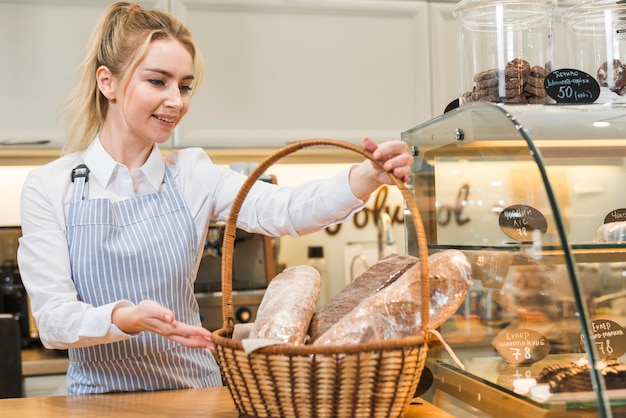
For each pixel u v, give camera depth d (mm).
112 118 1410
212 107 2500
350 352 834
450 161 1138
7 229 2664
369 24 2600
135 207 1399
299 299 979
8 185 2740
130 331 1125
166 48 1332
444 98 2643
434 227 1203
